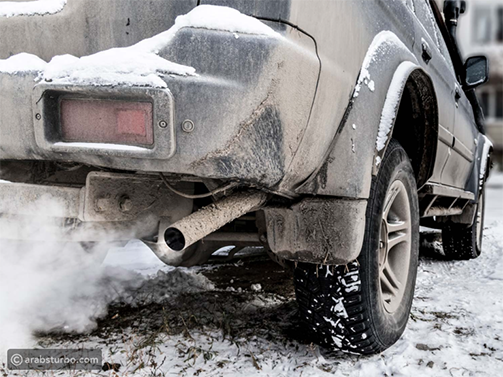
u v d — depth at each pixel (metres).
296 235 1.86
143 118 1.45
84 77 1.47
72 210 1.73
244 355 2.06
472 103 4.72
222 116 1.44
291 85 1.50
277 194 1.75
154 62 1.45
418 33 2.73
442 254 4.72
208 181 1.74
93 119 1.50
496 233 5.72
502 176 22.73
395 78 2.09
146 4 1.55
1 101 1.60
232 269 3.87
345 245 1.81
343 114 1.81
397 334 2.17
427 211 3.14
